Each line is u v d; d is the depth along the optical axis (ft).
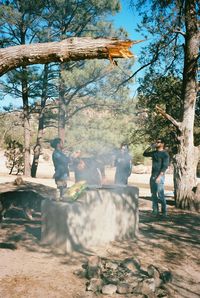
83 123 73.31
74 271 15.17
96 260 15.16
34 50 7.70
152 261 17.39
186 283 14.99
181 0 34.68
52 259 16.90
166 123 49.80
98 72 64.49
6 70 8.00
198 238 22.06
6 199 24.85
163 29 34.96
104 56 7.43
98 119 71.26
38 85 76.59
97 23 73.61
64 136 76.43
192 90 34.01
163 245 20.24
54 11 76.07
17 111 82.28
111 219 20.59
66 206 18.10
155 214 29.19
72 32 79.20
